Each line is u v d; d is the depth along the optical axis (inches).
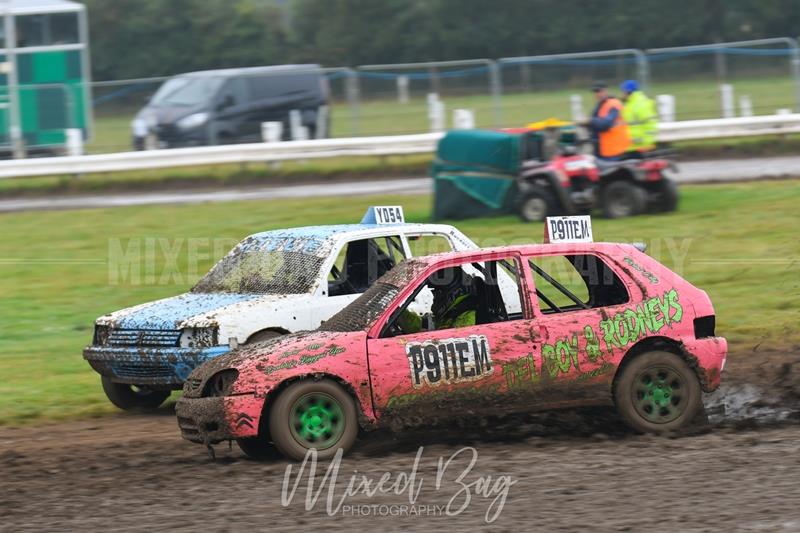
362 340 992.9
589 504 820.0
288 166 3410.4
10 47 3316.9
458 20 7003.0
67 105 3309.5
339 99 3481.8
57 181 3302.2
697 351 1055.6
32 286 2054.6
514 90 3469.5
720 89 3427.7
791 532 741.3
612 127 2471.7
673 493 840.3
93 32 6924.2
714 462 929.5
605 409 1129.4
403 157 3535.9
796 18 6624.0
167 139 3334.2
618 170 2456.9
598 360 1031.0
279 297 1258.6
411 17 7116.1
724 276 1924.2
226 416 962.1
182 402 1008.2
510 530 765.3
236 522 804.6
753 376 1323.8
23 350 1627.7
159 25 6948.8
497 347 1011.9
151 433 1189.1
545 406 1026.1
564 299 1419.8
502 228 2361.0
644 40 6776.6
